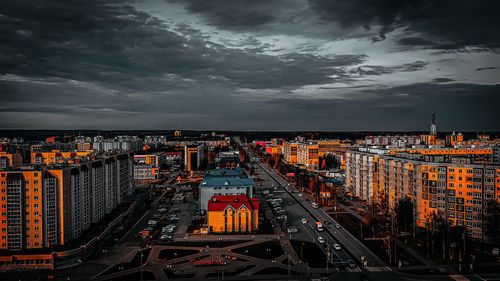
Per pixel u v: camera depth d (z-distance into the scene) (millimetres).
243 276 146500
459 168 187375
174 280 143000
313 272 149625
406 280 140625
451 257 161250
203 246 183750
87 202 199000
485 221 178750
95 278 146125
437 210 192250
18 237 164500
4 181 163875
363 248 177750
